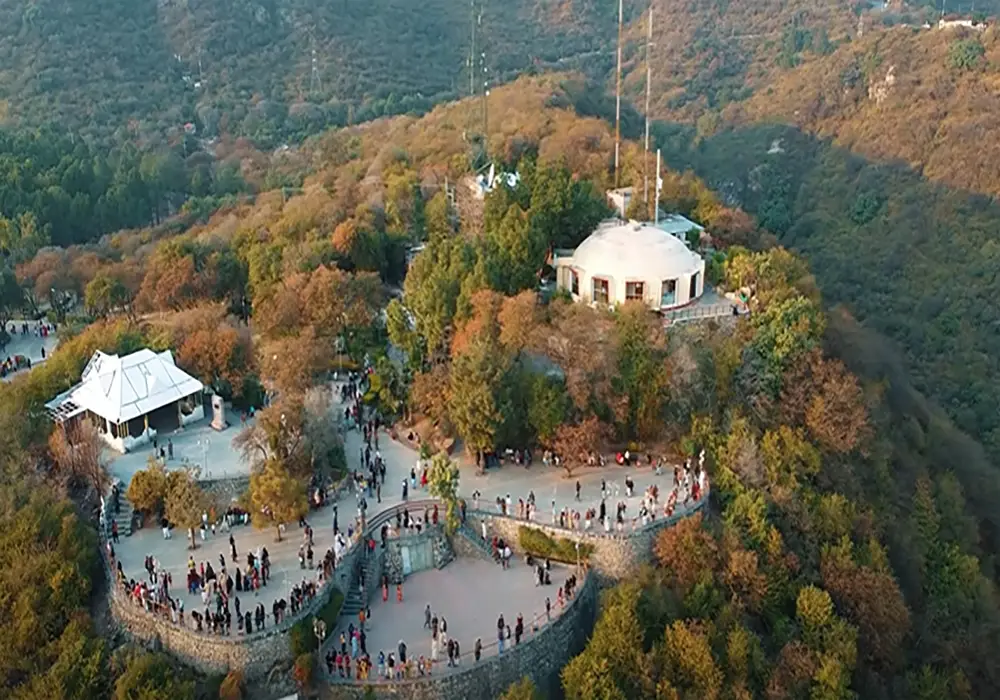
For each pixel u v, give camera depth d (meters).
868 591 63.44
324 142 184.50
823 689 56.22
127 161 172.50
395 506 65.94
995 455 113.50
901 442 86.25
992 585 77.62
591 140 132.88
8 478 65.06
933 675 65.88
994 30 184.62
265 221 119.94
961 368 128.12
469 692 54.72
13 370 97.69
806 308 78.69
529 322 73.19
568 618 59.12
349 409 77.62
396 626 58.09
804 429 72.56
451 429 73.38
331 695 53.56
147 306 102.38
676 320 80.06
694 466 69.31
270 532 63.78
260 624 54.38
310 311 84.44
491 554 64.19
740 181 193.12
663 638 56.41
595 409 71.62
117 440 71.69
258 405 78.25
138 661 52.22
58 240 149.75
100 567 61.31
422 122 170.25
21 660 54.56
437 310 76.50
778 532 63.72
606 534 62.34
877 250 156.12
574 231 92.19
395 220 107.38
